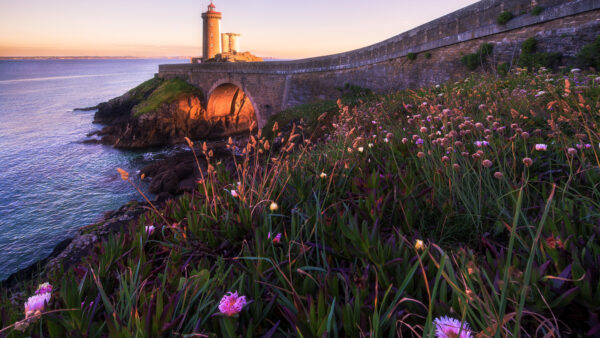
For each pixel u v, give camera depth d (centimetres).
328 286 137
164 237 224
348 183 291
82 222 2075
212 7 7638
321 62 3180
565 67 1120
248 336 111
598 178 229
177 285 153
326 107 2434
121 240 214
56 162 3562
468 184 232
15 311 167
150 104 4847
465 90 781
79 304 125
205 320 121
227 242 203
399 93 1312
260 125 4178
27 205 2356
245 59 8044
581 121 332
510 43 1399
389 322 118
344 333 122
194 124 5041
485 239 167
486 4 1508
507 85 768
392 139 385
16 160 3609
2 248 1752
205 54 7844
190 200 291
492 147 291
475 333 95
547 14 1227
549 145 314
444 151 312
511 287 119
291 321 122
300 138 1019
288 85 3619
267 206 242
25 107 8375
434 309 120
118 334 108
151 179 2798
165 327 117
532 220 180
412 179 257
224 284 150
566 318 115
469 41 1627
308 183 267
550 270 130
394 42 2269
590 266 124
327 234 184
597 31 1067
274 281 152
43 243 1806
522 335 113
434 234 209
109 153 4056
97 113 6228
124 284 132
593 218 169
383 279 137
